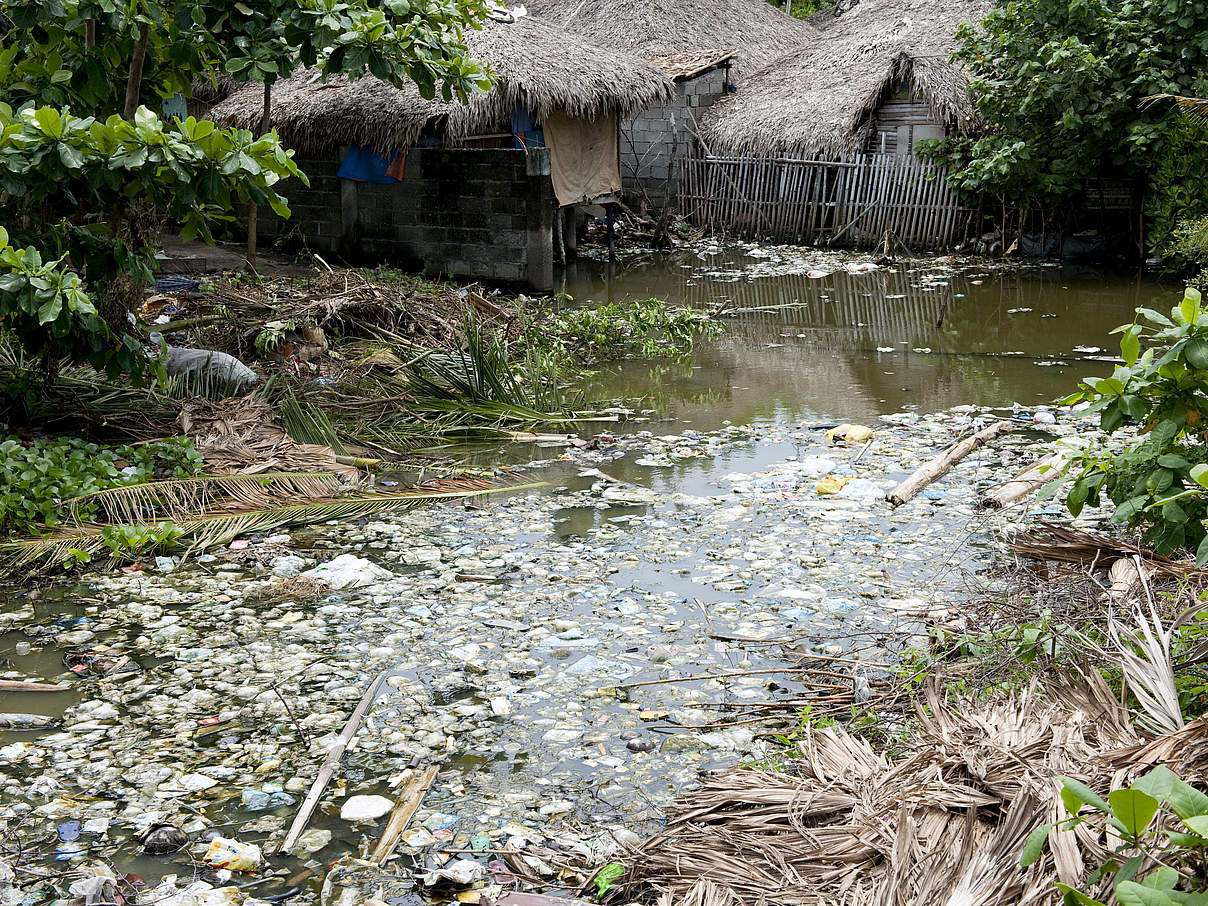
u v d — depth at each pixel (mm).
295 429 7211
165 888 3098
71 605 4996
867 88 17531
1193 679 3387
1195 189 14102
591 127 16141
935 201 17188
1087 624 4055
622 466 7145
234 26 6875
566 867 3176
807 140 18016
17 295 5484
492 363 8508
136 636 4691
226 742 3885
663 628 4734
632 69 15539
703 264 16688
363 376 8375
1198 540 3662
